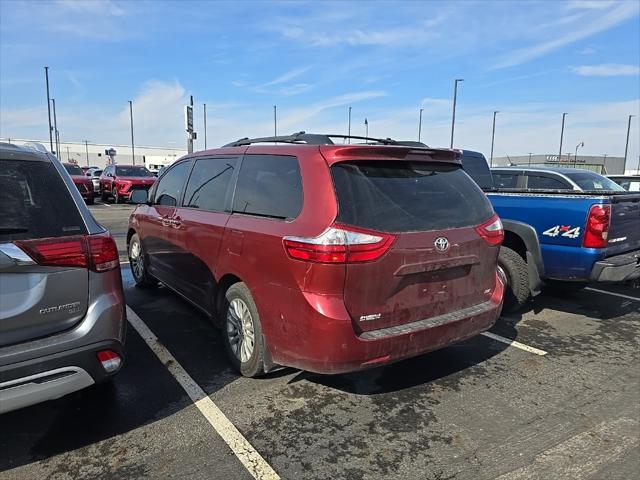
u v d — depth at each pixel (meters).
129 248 6.62
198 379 3.74
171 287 5.13
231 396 3.49
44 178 2.77
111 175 22.75
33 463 2.70
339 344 2.89
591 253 4.86
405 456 2.81
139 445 2.88
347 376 3.87
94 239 2.78
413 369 4.04
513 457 2.82
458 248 3.38
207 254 4.09
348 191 3.03
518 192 5.48
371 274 2.97
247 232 3.48
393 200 3.17
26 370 2.46
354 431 3.07
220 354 4.22
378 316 3.05
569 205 5.02
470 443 2.96
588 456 2.84
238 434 3.01
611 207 4.86
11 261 2.42
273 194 3.44
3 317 2.44
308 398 3.49
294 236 3.03
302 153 3.29
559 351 4.49
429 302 3.30
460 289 3.49
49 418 3.16
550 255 5.16
